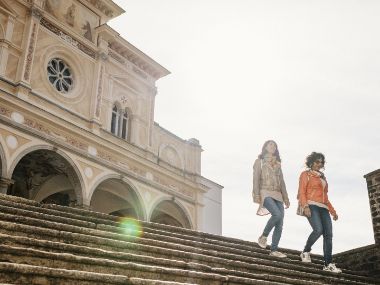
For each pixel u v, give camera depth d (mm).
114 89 24234
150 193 23641
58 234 6125
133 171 22969
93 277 4820
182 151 28062
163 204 25984
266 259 8852
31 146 17828
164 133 27141
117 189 23328
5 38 18734
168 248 7539
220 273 6703
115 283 4934
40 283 4508
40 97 19500
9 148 16969
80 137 20328
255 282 6535
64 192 22609
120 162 22250
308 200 9164
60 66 21656
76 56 22188
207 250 8016
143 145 25031
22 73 18781
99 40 23719
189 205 26406
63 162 19422
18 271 4402
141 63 26406
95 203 23891
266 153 9633
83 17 23344
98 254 5828
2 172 16453
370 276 10312
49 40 20859
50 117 18891
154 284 5141
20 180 20984
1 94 17156
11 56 18875
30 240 5406
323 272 8797
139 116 25328
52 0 21609
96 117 22031
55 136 19094
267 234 9219
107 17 25000
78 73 22125
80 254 5707
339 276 8961
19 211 6867
